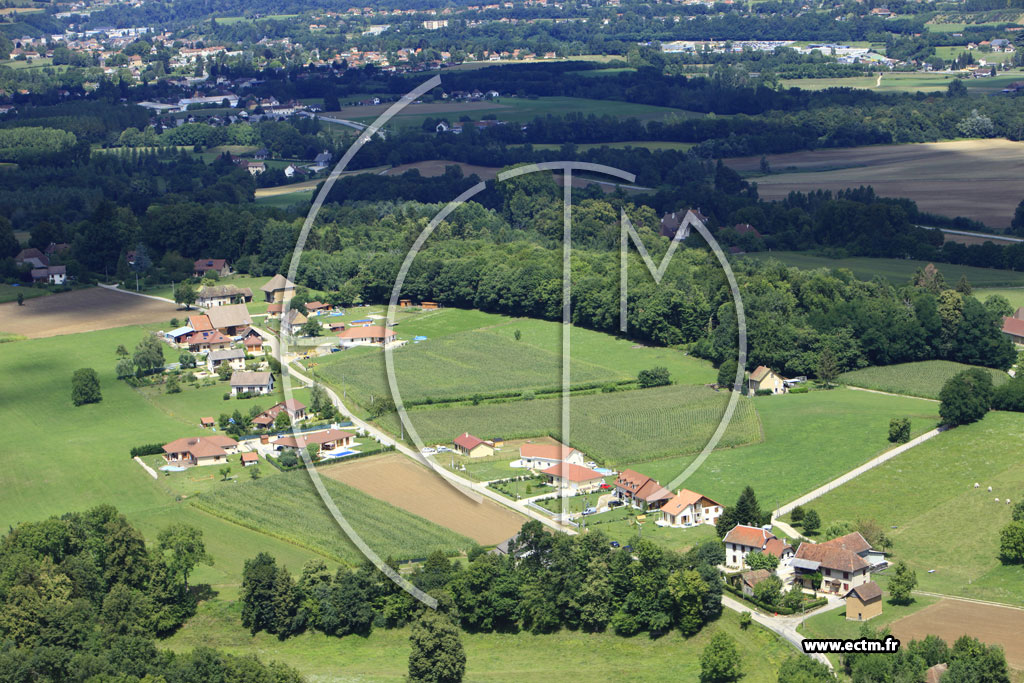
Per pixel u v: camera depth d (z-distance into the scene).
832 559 146.12
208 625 142.38
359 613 141.00
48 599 137.12
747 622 138.75
